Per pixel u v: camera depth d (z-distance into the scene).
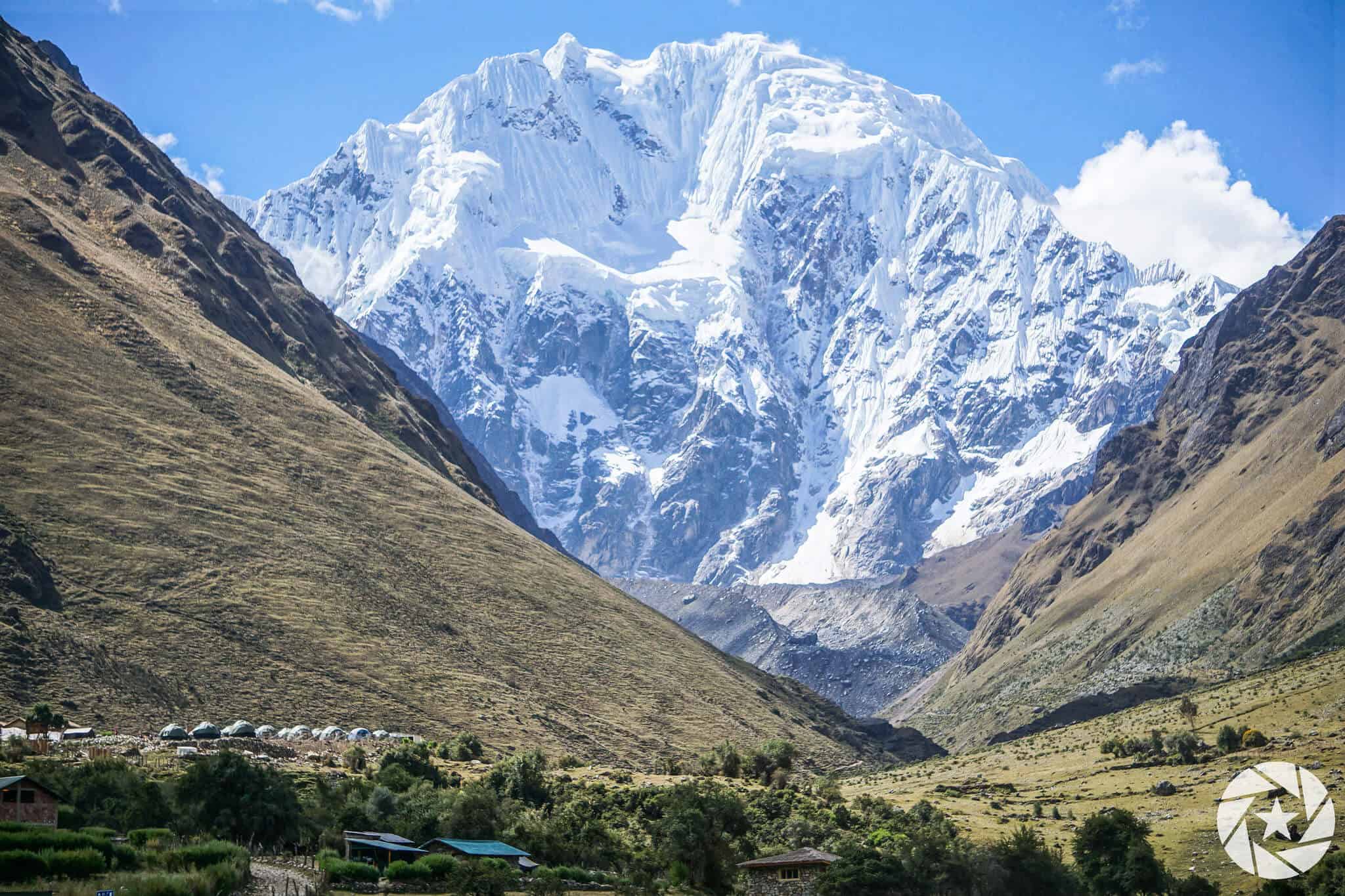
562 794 145.50
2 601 165.25
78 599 175.75
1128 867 133.12
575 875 110.50
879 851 128.00
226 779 109.19
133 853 87.19
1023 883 129.50
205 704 165.38
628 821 138.00
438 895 93.75
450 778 144.88
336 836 107.31
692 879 120.44
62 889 76.81
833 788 166.38
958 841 139.25
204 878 81.62
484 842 113.88
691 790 139.38
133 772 114.06
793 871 122.19
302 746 153.38
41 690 153.12
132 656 168.50
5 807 93.31
